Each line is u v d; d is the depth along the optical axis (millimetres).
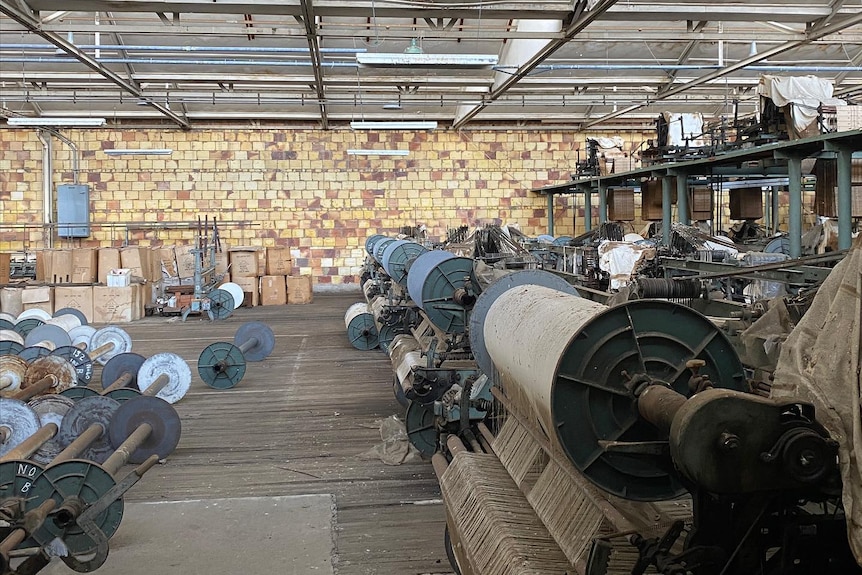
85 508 4035
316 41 11500
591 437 2742
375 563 4320
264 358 11117
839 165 8281
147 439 5879
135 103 17172
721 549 2264
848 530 2072
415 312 10164
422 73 15328
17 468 4062
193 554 4445
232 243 19328
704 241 9938
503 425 4648
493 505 3668
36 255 16375
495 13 9820
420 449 6289
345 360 11023
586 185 16875
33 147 18406
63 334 9461
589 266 8742
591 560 2545
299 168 19375
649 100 16234
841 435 2137
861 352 2158
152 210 19000
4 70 14883
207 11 9523
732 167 12000
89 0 9148
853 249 2371
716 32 12602
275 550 4500
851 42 13070
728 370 2812
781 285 7340
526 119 19281
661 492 2756
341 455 6469
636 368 2758
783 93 9672
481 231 8586
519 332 3535
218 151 19109
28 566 3627
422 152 19688
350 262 19688
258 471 6039
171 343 12305
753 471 2111
